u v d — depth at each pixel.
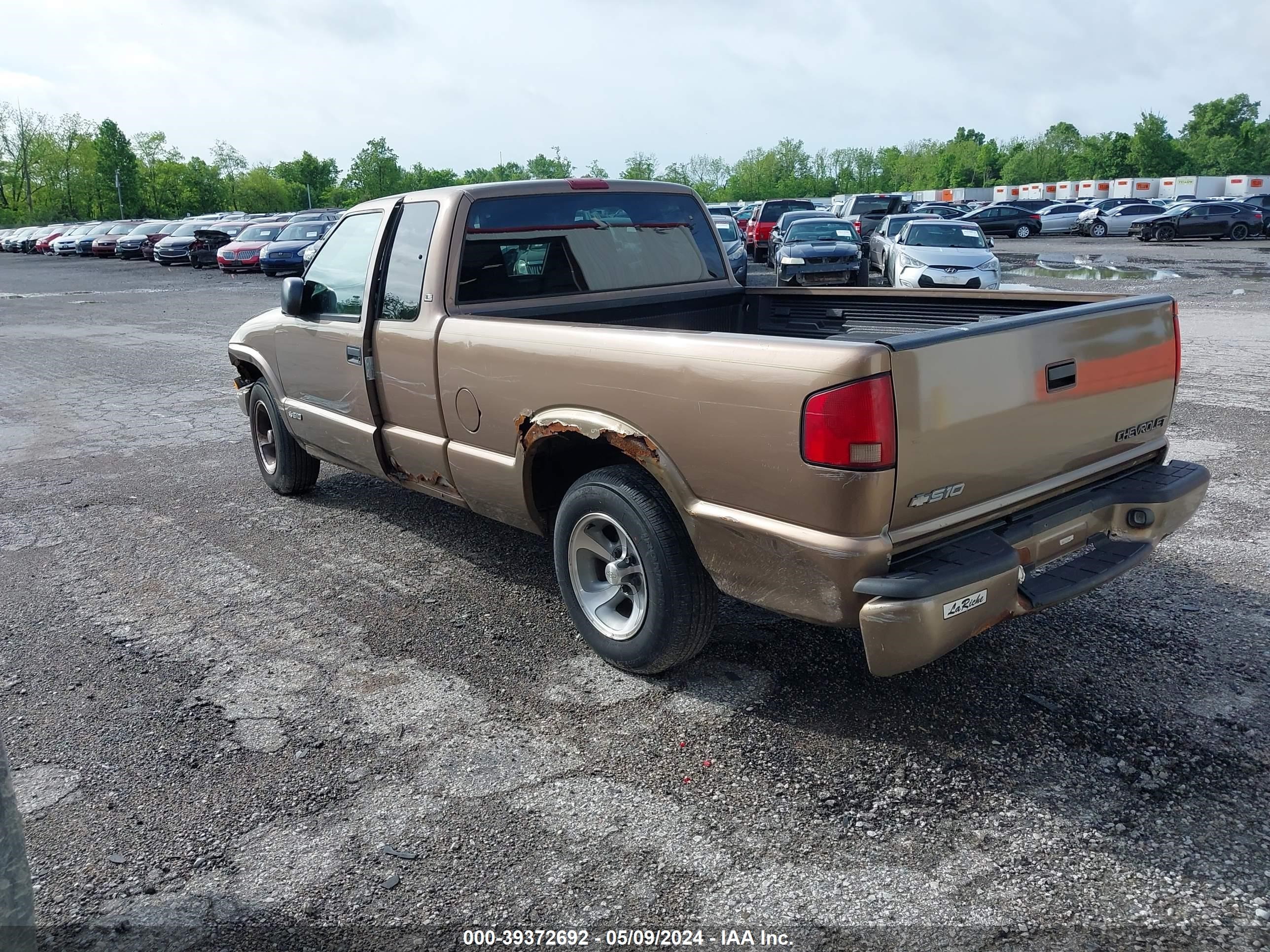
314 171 134.25
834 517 2.77
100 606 4.59
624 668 3.71
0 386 11.36
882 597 2.75
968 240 17.16
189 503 6.27
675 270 5.12
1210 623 3.95
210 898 2.58
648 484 3.46
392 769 3.15
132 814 2.96
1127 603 4.17
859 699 3.48
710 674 3.71
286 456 6.02
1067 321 3.17
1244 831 2.70
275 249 27.30
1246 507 5.33
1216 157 123.50
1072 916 2.41
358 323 4.77
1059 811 2.81
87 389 10.92
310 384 5.37
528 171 120.81
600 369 3.41
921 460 2.77
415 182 127.50
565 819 2.86
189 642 4.17
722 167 136.00
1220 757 3.04
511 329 3.81
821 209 29.00
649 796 2.96
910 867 2.60
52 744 3.36
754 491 2.98
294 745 3.31
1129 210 38.22
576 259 4.71
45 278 32.75
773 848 2.70
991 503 3.06
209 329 16.72
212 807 2.98
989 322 3.01
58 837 2.85
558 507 4.14
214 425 8.75
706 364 3.04
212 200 126.44
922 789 2.94
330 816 2.91
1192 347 10.73
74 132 117.19
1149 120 118.75
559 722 3.41
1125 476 3.62
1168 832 2.70
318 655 4.01
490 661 3.90
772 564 2.99
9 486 6.80
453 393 4.18
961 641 2.84
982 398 2.91
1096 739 3.16
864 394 2.64
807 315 5.17
